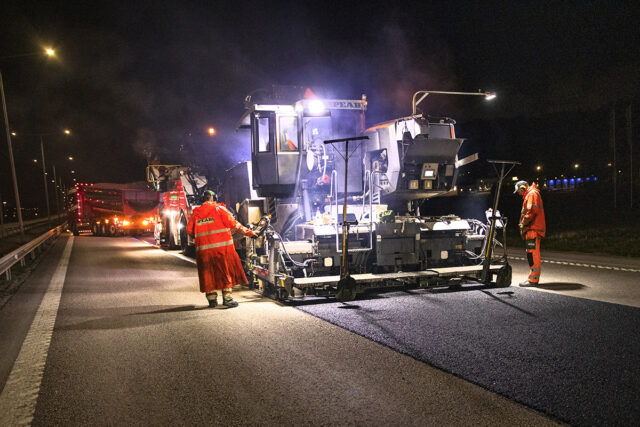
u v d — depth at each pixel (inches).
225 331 220.2
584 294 292.0
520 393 140.9
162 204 757.9
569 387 144.3
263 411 133.5
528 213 319.6
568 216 1321.4
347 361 173.6
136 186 1182.9
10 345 206.8
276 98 355.6
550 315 235.9
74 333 222.7
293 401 139.7
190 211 587.2
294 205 341.1
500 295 291.7
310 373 162.2
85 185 1266.0
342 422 125.4
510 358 171.9
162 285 369.4
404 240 308.0
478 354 177.2
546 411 128.6
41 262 578.2
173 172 668.7
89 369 171.6
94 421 130.0
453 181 339.0
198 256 277.1
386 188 335.9
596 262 455.8
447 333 206.5
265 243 317.7
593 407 130.4
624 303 264.1
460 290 312.2
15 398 147.0
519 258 511.2
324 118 346.3
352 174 354.3
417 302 274.2
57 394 149.3
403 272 305.9
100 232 1247.5
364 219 330.6
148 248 764.6
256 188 347.3
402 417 127.6
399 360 173.5
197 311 267.1
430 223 322.0
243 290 343.9
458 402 136.4
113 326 234.7
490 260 316.8
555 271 397.4
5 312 281.4
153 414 133.3
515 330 209.0
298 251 296.7
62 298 318.7
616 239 674.8
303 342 199.3
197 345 198.5
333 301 284.0
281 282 282.8
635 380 148.9
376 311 253.1
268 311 262.4
